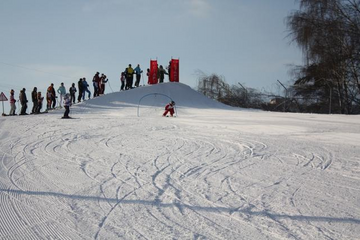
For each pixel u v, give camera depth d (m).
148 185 7.96
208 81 45.41
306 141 13.63
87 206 6.61
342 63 32.94
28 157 11.10
